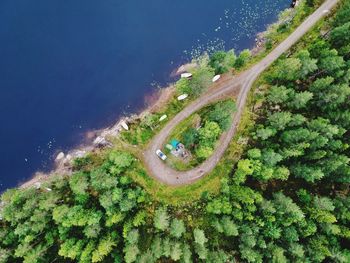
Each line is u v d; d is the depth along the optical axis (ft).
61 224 291.17
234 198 284.20
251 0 344.49
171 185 311.27
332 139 275.18
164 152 315.99
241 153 312.91
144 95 334.85
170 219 303.27
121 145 321.73
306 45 325.62
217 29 342.44
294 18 333.83
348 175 272.10
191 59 336.70
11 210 289.94
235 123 318.45
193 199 308.19
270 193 303.07
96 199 306.76
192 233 300.20
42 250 287.07
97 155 324.39
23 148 333.21
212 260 271.28
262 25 338.75
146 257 272.72
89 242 283.18
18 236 297.94
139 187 304.09
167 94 330.34
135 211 301.43
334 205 277.03
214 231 299.99
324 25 328.29
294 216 263.90
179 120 320.91
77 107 338.75
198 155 301.63
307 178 274.57
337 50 300.81
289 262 268.21
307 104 303.89
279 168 280.31
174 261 297.33
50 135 334.65
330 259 274.57
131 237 274.16
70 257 287.07
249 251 266.77
